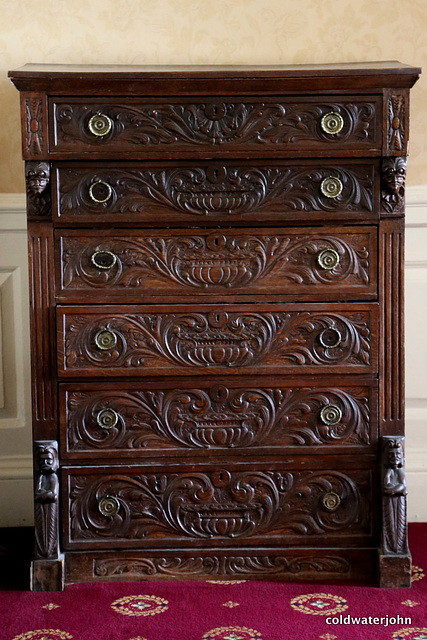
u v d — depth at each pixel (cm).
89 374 221
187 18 280
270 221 220
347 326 223
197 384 224
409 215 284
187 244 221
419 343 288
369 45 283
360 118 217
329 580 229
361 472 228
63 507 225
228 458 226
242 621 204
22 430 287
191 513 227
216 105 216
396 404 226
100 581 228
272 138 218
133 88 214
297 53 283
